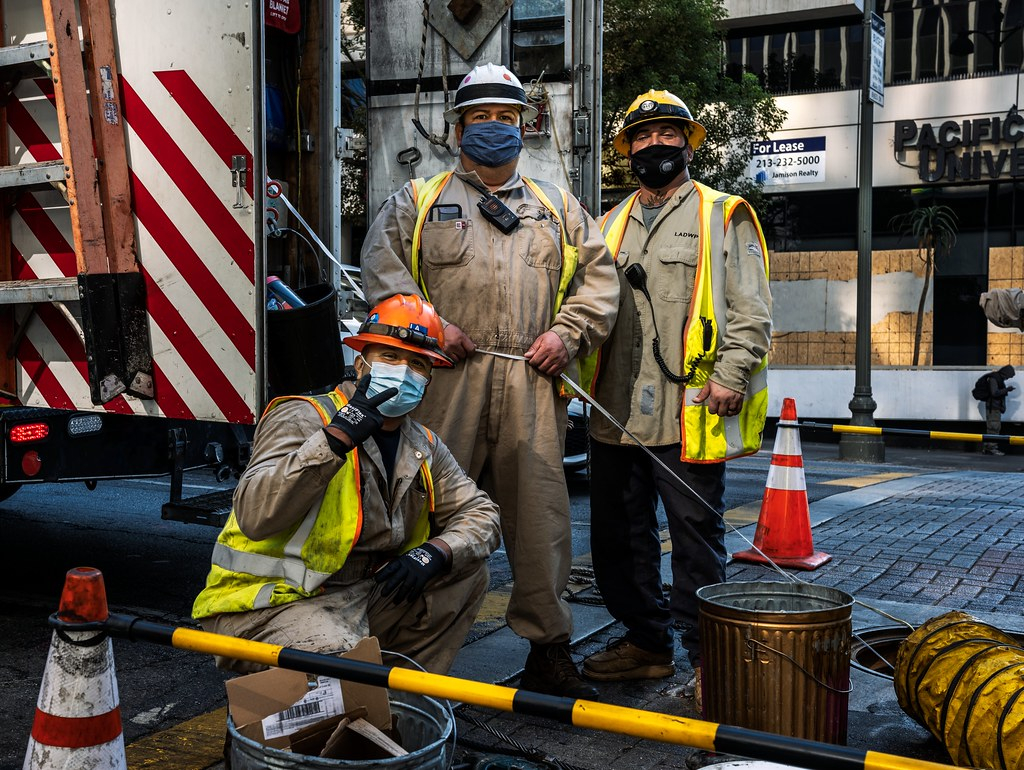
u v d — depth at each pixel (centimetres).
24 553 582
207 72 361
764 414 373
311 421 281
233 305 363
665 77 1631
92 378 363
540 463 347
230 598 277
